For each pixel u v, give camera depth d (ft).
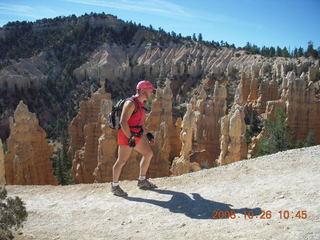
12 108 348.59
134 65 498.69
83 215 30.68
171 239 24.13
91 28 599.98
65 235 26.61
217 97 160.86
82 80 452.35
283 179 33.27
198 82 422.82
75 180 152.87
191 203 30.66
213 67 421.18
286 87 188.34
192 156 147.33
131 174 103.76
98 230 27.14
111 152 106.93
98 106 197.26
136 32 615.98
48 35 577.43
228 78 384.88
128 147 34.14
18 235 26.91
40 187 40.06
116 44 564.30
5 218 24.94
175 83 431.43
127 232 26.25
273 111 185.57
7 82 372.99
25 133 113.39
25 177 109.50
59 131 306.14
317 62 351.25
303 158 38.99
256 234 22.84
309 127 174.09
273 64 379.96
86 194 36.40
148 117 157.38
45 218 30.60
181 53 526.57
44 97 389.39
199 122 165.07
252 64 387.34
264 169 37.40
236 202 29.63
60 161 160.04
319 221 23.34
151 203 31.83
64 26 614.75
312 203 26.58
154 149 124.57
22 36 566.36
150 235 25.22
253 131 196.95
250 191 31.50
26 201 35.53
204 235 24.07
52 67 483.51
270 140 131.85
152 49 552.00
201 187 34.63
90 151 150.71
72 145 202.18
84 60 502.79
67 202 34.47
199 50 522.06
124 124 32.09
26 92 382.63
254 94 252.83
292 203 27.20
